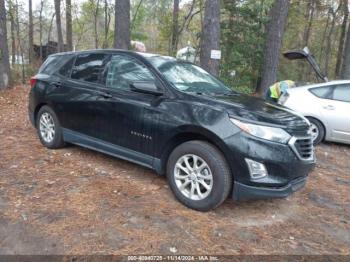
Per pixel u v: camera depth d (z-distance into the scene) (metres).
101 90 4.94
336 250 3.56
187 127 4.00
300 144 3.93
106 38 19.92
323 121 7.68
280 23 13.06
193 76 4.95
